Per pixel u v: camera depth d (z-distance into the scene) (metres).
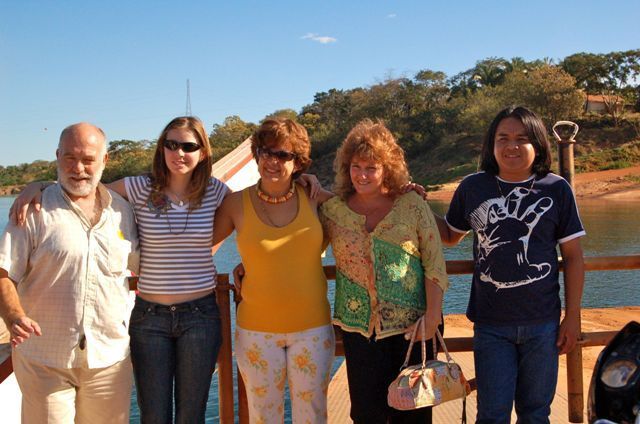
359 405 3.10
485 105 70.44
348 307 3.10
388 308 3.03
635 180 48.66
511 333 3.11
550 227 3.10
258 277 3.05
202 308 3.07
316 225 3.10
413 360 3.09
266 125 3.04
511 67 90.94
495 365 3.12
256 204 3.11
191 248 3.08
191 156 3.03
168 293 3.03
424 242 3.08
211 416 7.72
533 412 3.16
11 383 3.96
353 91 96.75
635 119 66.88
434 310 3.02
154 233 3.04
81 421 3.01
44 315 2.86
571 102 64.94
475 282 3.25
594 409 2.73
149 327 3.02
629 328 2.82
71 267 2.85
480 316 3.20
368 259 3.04
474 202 3.23
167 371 3.05
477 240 3.24
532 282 3.08
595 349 7.51
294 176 3.19
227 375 3.50
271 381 3.07
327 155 82.00
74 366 2.88
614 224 29.11
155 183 3.10
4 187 151.25
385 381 3.08
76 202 2.93
